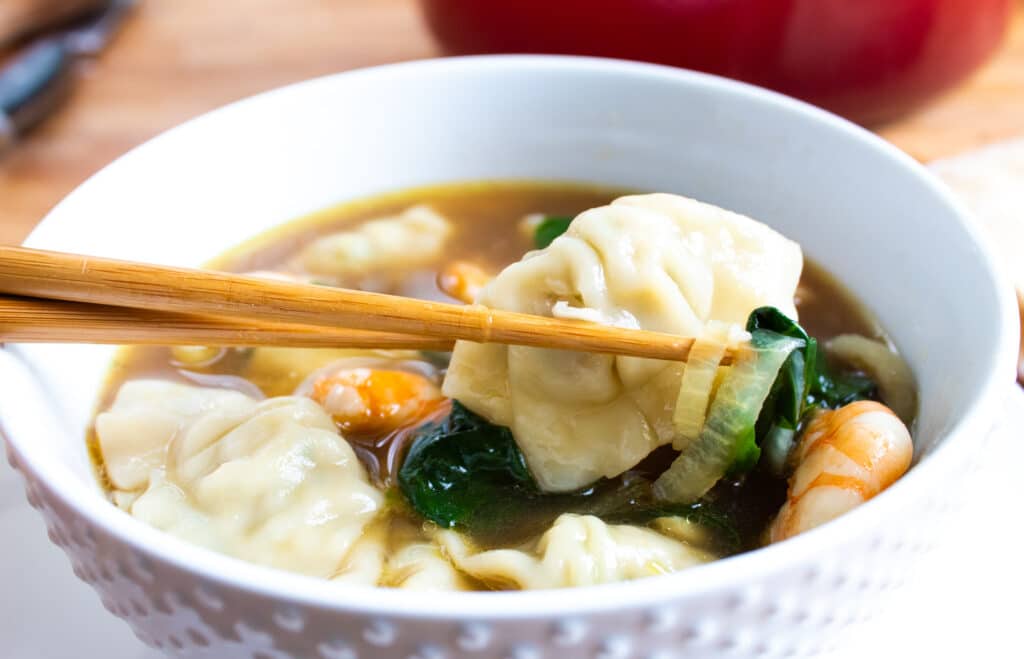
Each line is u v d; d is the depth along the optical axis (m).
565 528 0.31
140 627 0.29
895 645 0.30
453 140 0.39
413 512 0.33
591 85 0.38
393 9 0.56
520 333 0.31
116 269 0.30
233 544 0.32
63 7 0.54
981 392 0.29
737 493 0.32
